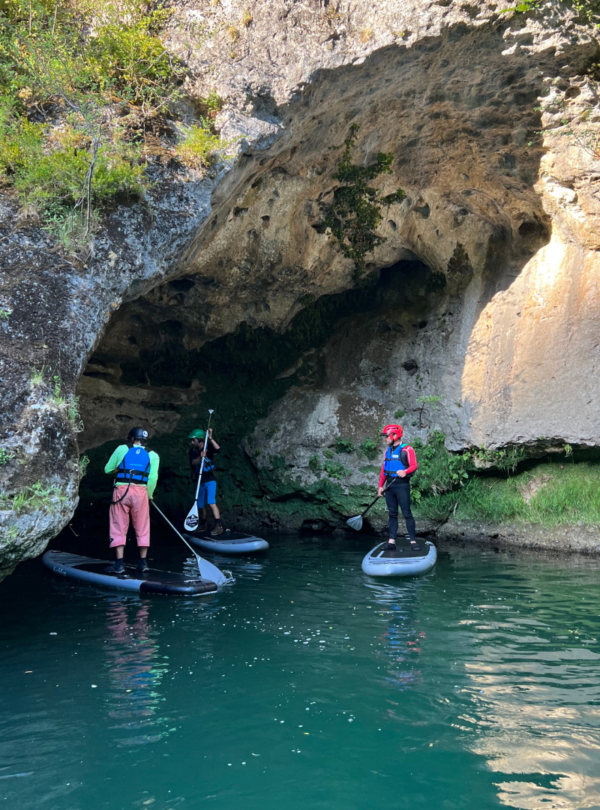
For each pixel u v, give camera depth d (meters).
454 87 7.45
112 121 6.46
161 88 6.69
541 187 8.17
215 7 7.02
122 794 2.67
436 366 9.83
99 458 10.29
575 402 8.43
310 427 10.34
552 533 8.68
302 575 6.80
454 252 9.82
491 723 3.30
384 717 3.36
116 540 6.42
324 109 7.37
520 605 5.59
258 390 11.14
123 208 6.11
